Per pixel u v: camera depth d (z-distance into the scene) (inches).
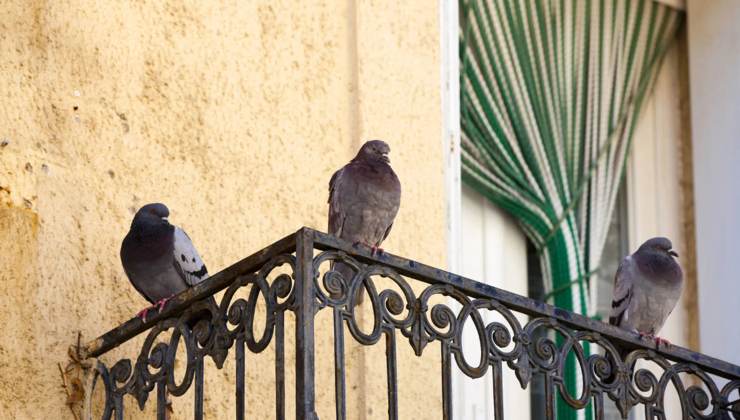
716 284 352.5
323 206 289.3
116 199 261.0
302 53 296.4
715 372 260.2
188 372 226.1
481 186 336.5
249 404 265.1
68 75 261.3
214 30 284.2
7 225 243.3
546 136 348.2
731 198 353.4
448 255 306.8
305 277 208.4
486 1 345.4
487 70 341.7
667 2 372.8
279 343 210.4
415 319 222.1
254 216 278.2
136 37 272.8
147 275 249.9
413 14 314.2
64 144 256.8
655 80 372.5
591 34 362.0
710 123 360.8
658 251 311.0
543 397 337.1
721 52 361.7
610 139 358.9
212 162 275.9
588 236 350.0
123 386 240.5
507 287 338.3
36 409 238.2
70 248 251.1
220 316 223.0
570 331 241.1
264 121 286.0
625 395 245.0
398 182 276.7
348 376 283.1
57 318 245.4
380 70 304.8
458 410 306.0
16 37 256.5
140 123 268.4
